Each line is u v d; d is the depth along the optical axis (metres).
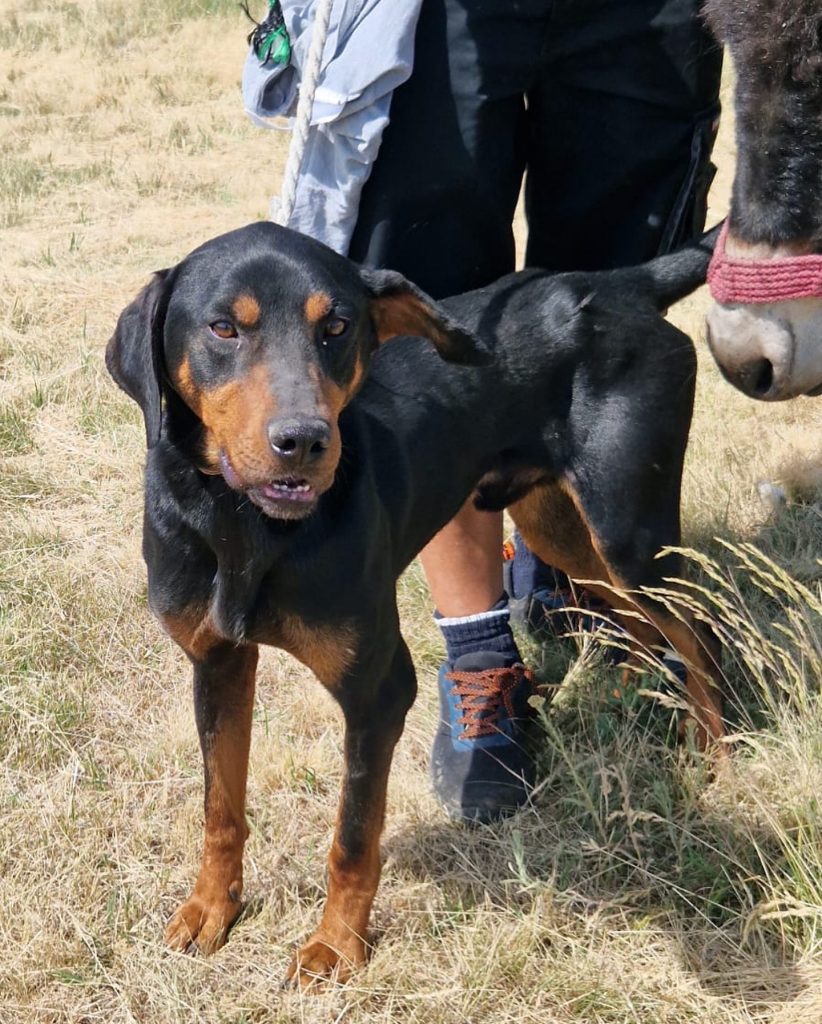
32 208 3.97
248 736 1.60
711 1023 1.49
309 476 1.36
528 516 1.87
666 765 1.79
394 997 1.53
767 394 1.50
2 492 2.33
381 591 1.51
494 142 1.77
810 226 1.43
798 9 1.38
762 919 1.55
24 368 2.72
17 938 1.59
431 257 1.81
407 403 1.65
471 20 1.71
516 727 1.82
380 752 1.53
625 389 1.74
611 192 1.84
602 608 2.01
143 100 5.42
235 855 1.61
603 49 1.76
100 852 1.70
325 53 1.71
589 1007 1.51
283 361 1.39
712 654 1.81
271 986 1.56
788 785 1.68
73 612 2.06
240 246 1.43
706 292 3.21
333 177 1.76
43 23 6.54
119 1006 1.54
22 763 1.81
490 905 1.63
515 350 1.72
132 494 2.35
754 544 2.20
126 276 3.32
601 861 1.67
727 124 4.30
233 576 1.47
